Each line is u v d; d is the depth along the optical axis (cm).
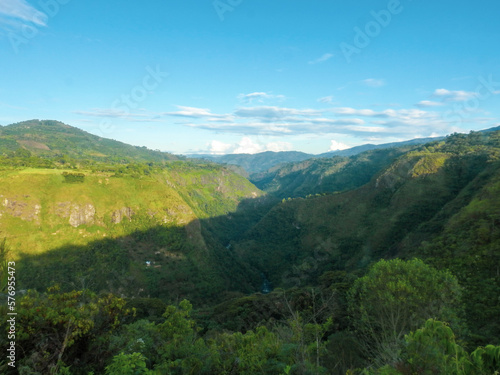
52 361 506
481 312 2092
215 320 3266
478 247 3334
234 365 629
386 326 789
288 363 627
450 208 6047
